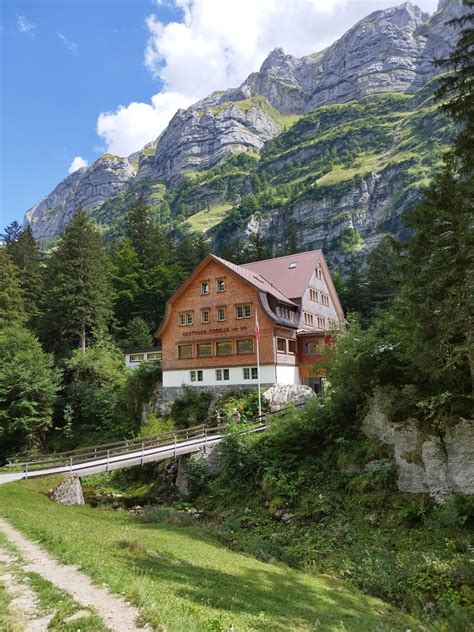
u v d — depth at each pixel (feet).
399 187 482.28
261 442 88.69
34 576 30.14
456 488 62.28
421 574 47.85
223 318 136.56
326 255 477.77
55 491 77.10
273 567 49.29
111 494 97.30
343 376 84.28
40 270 210.79
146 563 38.04
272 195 612.70
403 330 60.85
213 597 32.81
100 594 27.45
